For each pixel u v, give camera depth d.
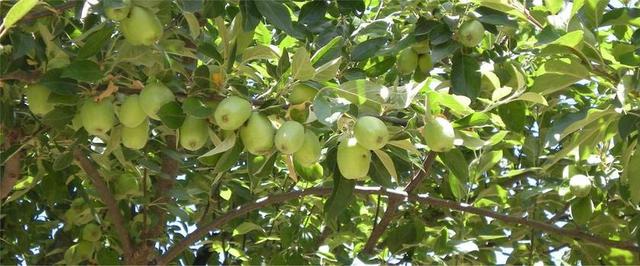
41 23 3.24
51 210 4.99
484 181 5.26
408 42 3.68
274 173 5.11
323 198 5.02
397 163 3.34
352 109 2.79
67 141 3.74
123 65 3.16
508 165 5.70
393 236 4.55
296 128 2.67
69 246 5.30
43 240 5.51
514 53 4.53
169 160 4.47
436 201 4.39
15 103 3.61
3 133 3.68
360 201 5.36
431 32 3.59
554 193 5.03
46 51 3.27
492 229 5.15
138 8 2.95
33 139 3.75
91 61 2.95
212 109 2.76
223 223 4.50
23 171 4.28
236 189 4.79
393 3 4.59
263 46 3.26
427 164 3.90
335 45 3.11
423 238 4.63
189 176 4.82
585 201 4.37
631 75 3.28
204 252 5.70
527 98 3.11
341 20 4.13
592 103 4.91
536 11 3.71
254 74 3.22
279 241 5.23
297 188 5.12
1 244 5.17
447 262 4.97
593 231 4.88
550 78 3.48
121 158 3.93
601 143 4.41
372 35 4.38
